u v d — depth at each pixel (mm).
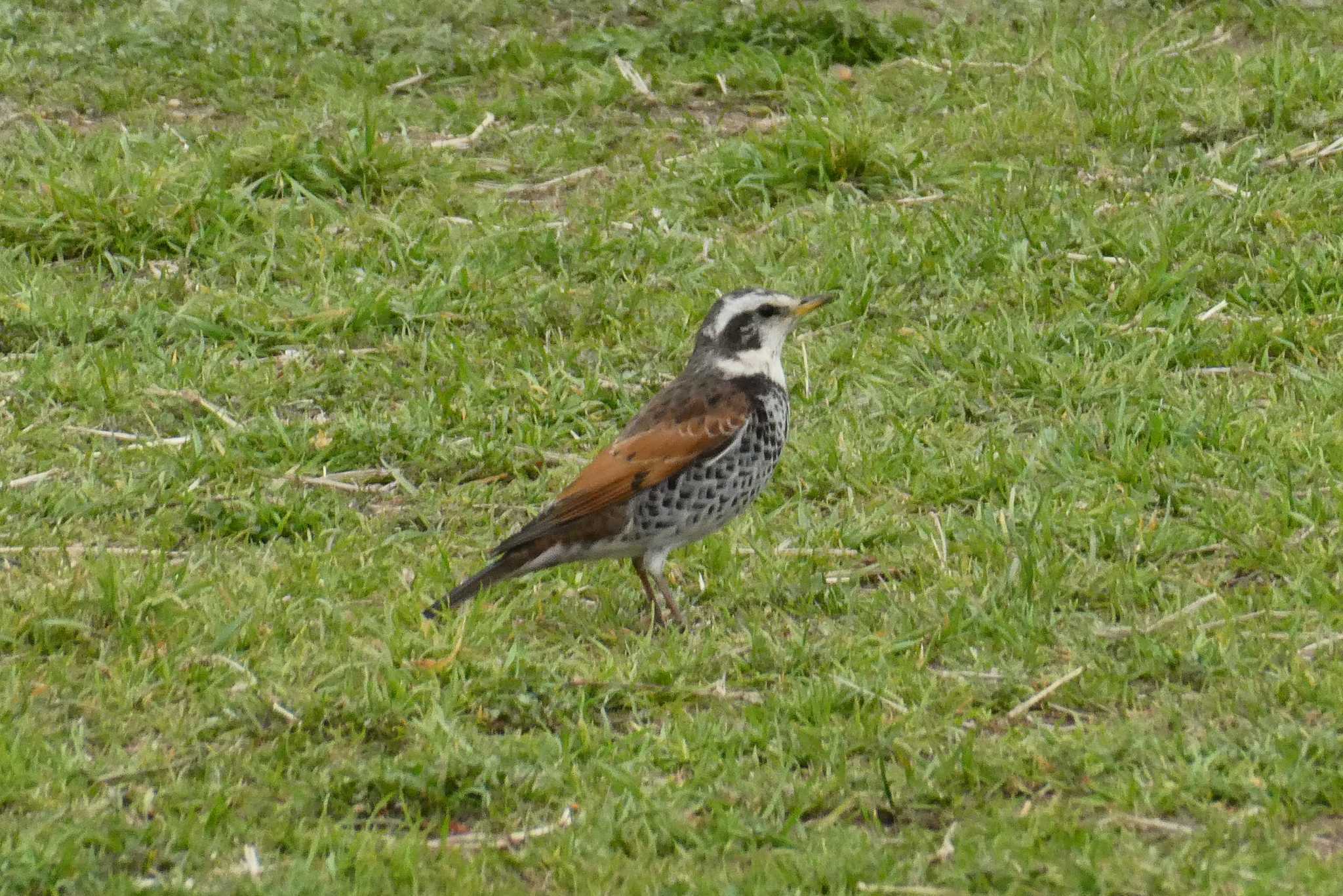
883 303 14797
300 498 12289
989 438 12781
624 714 10016
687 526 10859
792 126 17312
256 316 14734
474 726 9742
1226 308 14414
